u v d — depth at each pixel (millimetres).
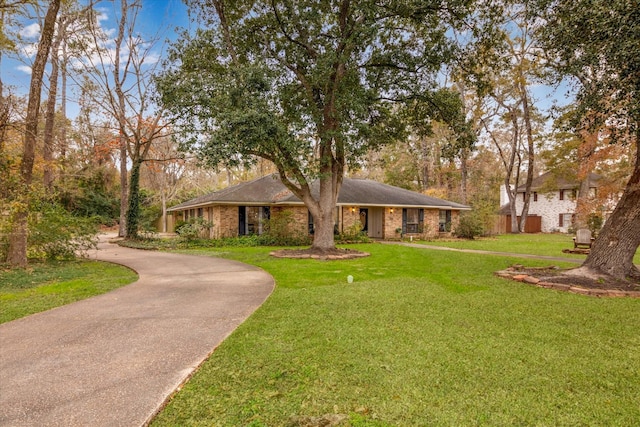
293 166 11898
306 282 7750
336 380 3227
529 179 29109
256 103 9688
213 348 3912
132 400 2826
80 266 10516
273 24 11766
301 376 3299
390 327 4652
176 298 6270
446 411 2756
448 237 22922
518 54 23859
